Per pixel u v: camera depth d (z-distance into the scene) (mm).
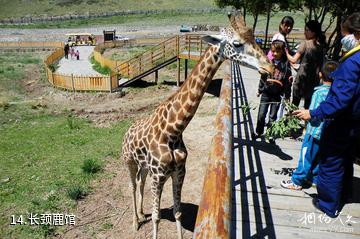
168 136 5102
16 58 34719
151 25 64188
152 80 24203
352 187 4660
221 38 4426
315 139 4441
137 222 7227
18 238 7297
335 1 17141
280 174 5293
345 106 3287
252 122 7691
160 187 5449
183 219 7613
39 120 15938
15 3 85250
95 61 32312
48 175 10039
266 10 28484
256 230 4027
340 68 3324
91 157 11203
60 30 60906
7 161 11172
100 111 17016
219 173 2611
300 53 5828
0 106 17812
